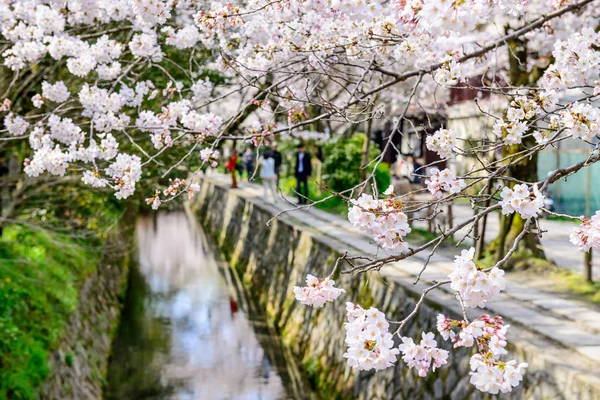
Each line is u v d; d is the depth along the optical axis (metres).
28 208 12.09
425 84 14.49
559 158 17.56
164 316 16.72
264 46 4.99
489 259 11.33
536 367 6.27
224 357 13.52
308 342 13.08
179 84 5.92
